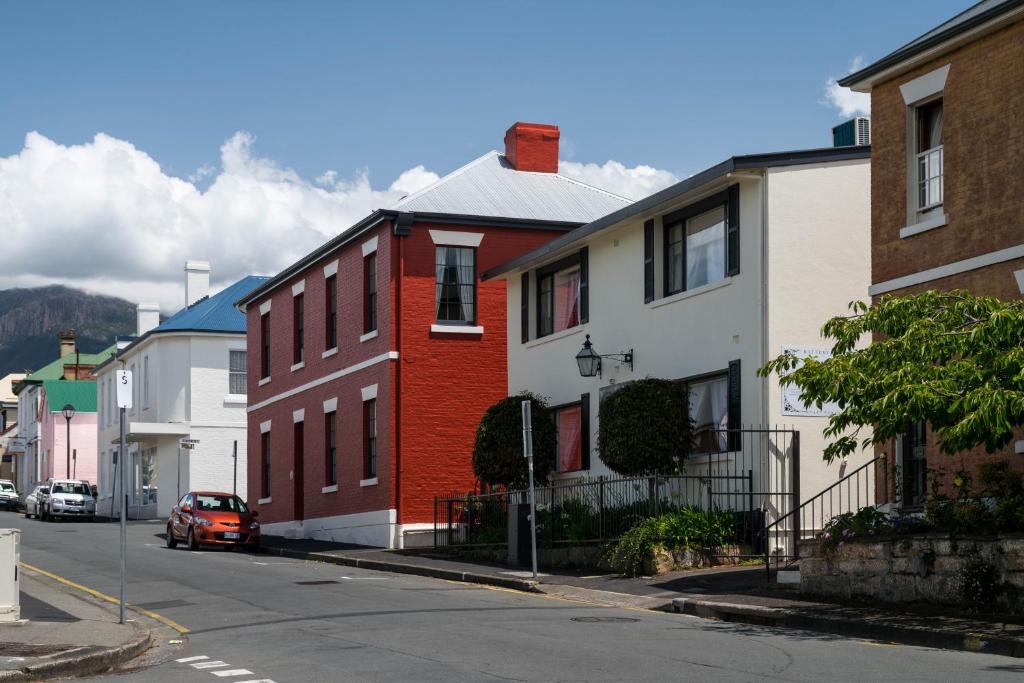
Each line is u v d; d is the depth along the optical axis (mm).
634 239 25750
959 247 17656
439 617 16250
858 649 12922
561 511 24875
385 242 32625
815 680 10641
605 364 26562
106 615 17391
